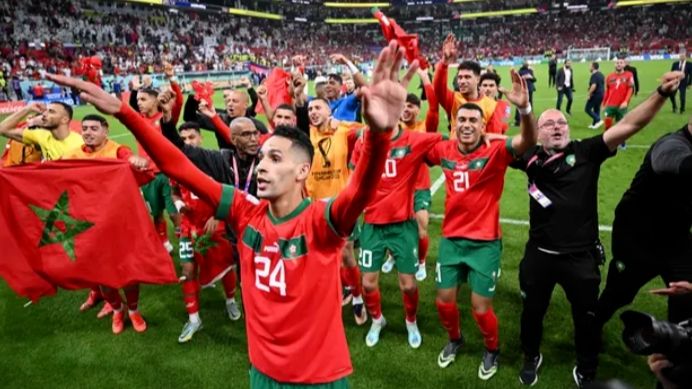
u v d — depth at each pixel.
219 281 5.52
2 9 30.33
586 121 13.49
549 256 3.28
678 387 1.39
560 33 53.09
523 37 54.22
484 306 3.49
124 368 3.89
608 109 10.98
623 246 3.16
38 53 29.22
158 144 2.14
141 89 5.97
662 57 38.03
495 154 3.36
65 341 4.32
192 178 2.21
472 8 58.62
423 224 5.12
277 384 2.13
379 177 1.83
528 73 14.05
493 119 5.22
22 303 5.09
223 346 4.18
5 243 3.30
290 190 2.09
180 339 4.25
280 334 2.08
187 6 43.09
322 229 2.01
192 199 4.12
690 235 2.98
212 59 40.56
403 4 58.69
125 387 3.65
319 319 2.08
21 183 3.32
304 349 2.07
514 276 5.24
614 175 8.54
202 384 3.66
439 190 8.77
